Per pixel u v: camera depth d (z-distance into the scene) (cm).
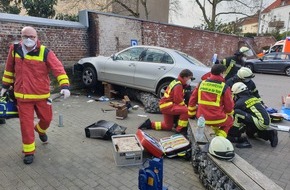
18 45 386
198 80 720
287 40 2322
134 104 805
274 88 1275
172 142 453
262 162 447
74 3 1984
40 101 405
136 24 1217
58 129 547
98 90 926
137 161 406
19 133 514
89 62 886
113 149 434
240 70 580
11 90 411
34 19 841
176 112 536
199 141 378
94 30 1003
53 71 397
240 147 505
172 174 386
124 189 342
